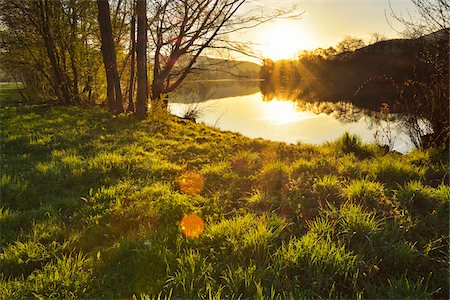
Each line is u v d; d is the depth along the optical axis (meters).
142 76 16.17
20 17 21.78
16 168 7.67
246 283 3.39
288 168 7.23
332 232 4.29
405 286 3.32
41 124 13.68
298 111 31.45
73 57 21.86
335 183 5.97
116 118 15.83
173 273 3.70
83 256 4.23
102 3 17.48
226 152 9.70
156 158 8.88
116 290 3.54
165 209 5.21
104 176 7.18
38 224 4.95
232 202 5.76
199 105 28.80
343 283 3.47
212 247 4.18
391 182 6.25
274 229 4.50
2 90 43.91
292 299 3.08
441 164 7.13
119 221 5.05
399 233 4.23
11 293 3.44
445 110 8.32
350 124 21.83
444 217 4.65
